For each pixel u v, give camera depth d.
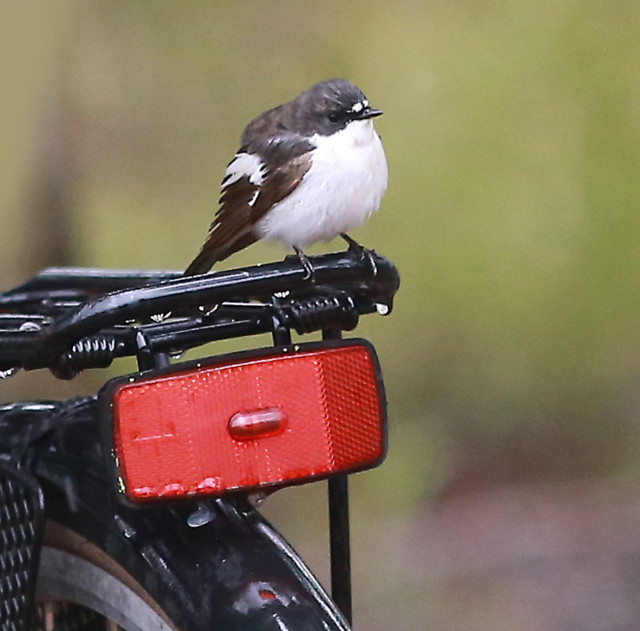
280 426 3.02
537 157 15.55
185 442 2.96
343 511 3.36
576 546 10.84
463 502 12.12
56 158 12.26
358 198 5.16
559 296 14.69
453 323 14.52
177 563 3.13
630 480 12.41
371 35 16.31
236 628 2.96
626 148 15.56
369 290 3.45
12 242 11.97
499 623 9.34
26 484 3.38
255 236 5.27
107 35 14.96
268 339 11.54
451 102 15.91
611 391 14.05
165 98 15.41
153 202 14.73
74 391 11.84
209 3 15.80
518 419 13.72
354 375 3.12
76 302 4.22
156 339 3.11
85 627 3.55
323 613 3.02
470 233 15.00
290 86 15.92
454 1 16.69
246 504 3.26
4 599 3.36
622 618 9.32
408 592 10.11
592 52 16.17
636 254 14.91
